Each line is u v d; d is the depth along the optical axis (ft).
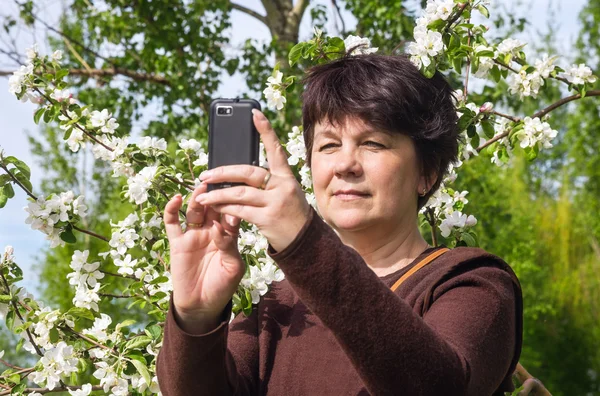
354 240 5.36
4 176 8.15
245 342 5.29
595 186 47.57
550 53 46.73
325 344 4.95
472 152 8.82
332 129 5.24
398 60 5.45
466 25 8.05
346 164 5.12
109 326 8.47
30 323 8.13
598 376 45.37
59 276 34.73
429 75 7.52
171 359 4.53
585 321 44.57
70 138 9.05
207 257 4.44
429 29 7.83
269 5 24.56
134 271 8.66
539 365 44.39
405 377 3.78
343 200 5.18
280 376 5.02
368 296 3.77
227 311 4.54
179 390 4.59
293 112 21.70
